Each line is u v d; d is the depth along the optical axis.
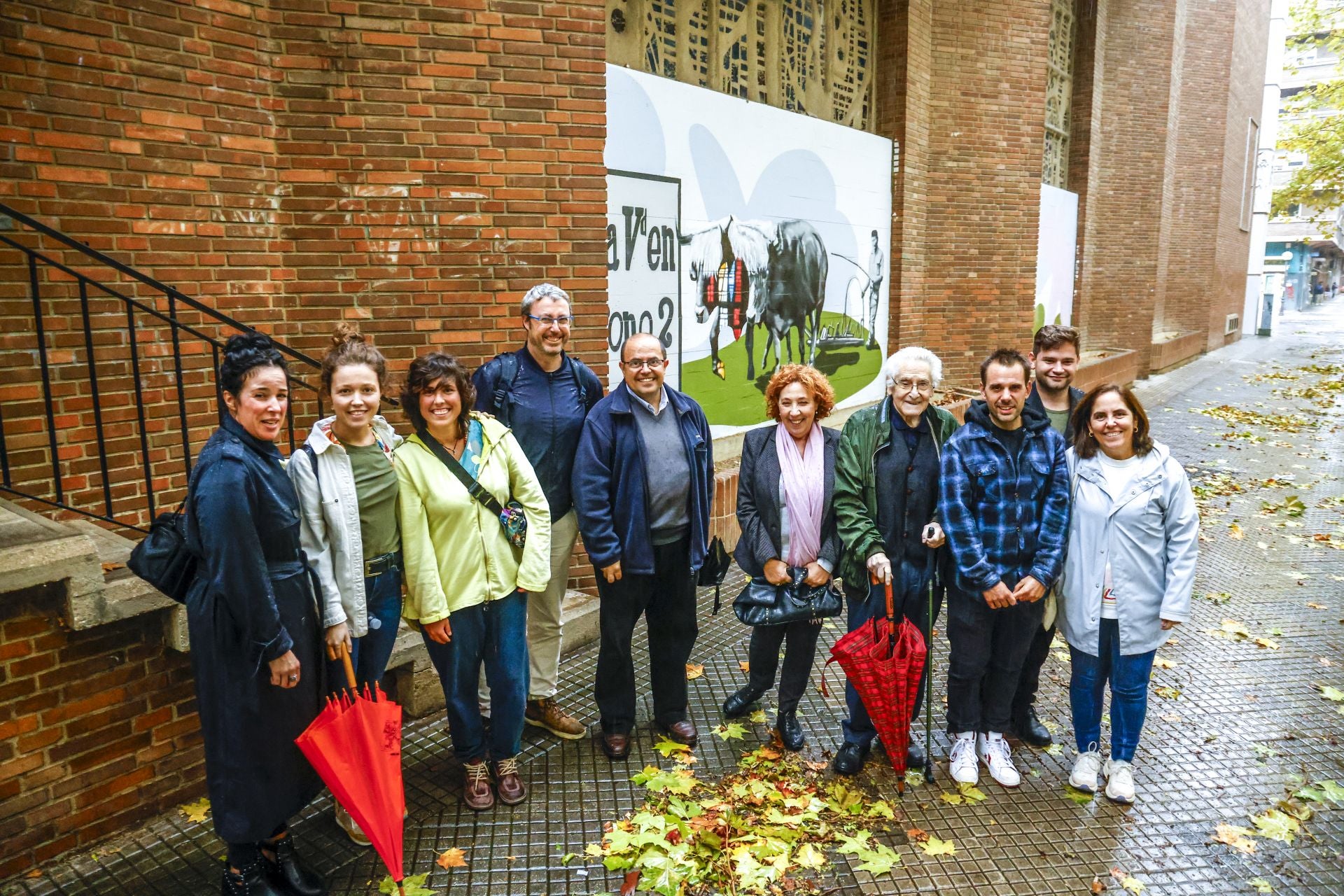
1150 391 15.52
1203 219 20.12
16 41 3.57
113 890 2.94
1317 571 6.34
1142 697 3.43
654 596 3.84
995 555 3.44
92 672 3.10
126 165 3.91
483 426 3.36
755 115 7.38
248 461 2.55
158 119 4.00
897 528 3.54
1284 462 9.89
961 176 10.20
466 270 4.84
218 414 4.34
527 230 4.94
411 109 4.63
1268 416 12.73
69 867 3.03
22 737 2.94
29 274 3.66
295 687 2.73
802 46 8.26
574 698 4.33
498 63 4.77
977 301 10.55
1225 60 19.25
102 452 3.37
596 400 3.94
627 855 3.09
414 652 3.96
